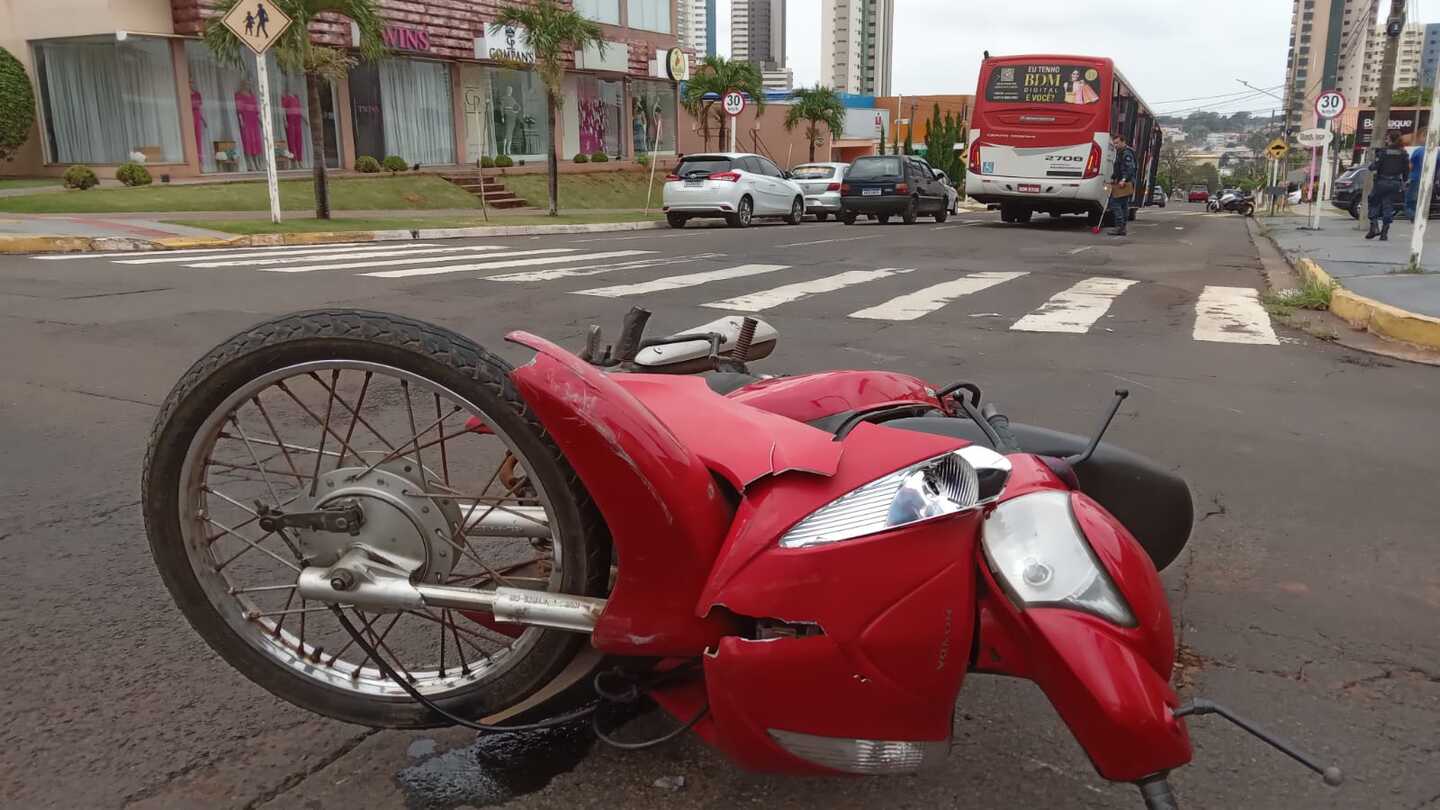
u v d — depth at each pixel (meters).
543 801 2.37
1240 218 35.97
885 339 8.00
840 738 2.04
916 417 2.60
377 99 27.86
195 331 7.70
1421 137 38.69
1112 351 7.68
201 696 2.79
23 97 22.62
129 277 10.59
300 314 2.26
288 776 2.45
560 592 2.23
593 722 2.36
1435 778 2.53
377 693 2.42
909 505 1.97
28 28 22.81
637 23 35.84
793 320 8.77
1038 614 1.92
